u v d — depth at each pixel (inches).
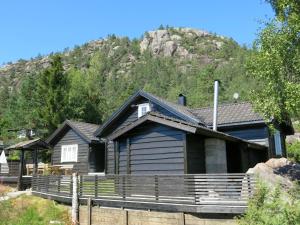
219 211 450.6
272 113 506.3
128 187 563.2
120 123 968.3
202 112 948.0
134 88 2970.0
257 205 265.0
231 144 703.7
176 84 4901.6
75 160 1106.1
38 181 800.3
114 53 7514.8
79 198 624.1
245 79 3538.4
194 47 7455.7
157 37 7859.3
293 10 500.1
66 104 1600.6
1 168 1068.5
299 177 543.8
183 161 565.3
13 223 650.8
